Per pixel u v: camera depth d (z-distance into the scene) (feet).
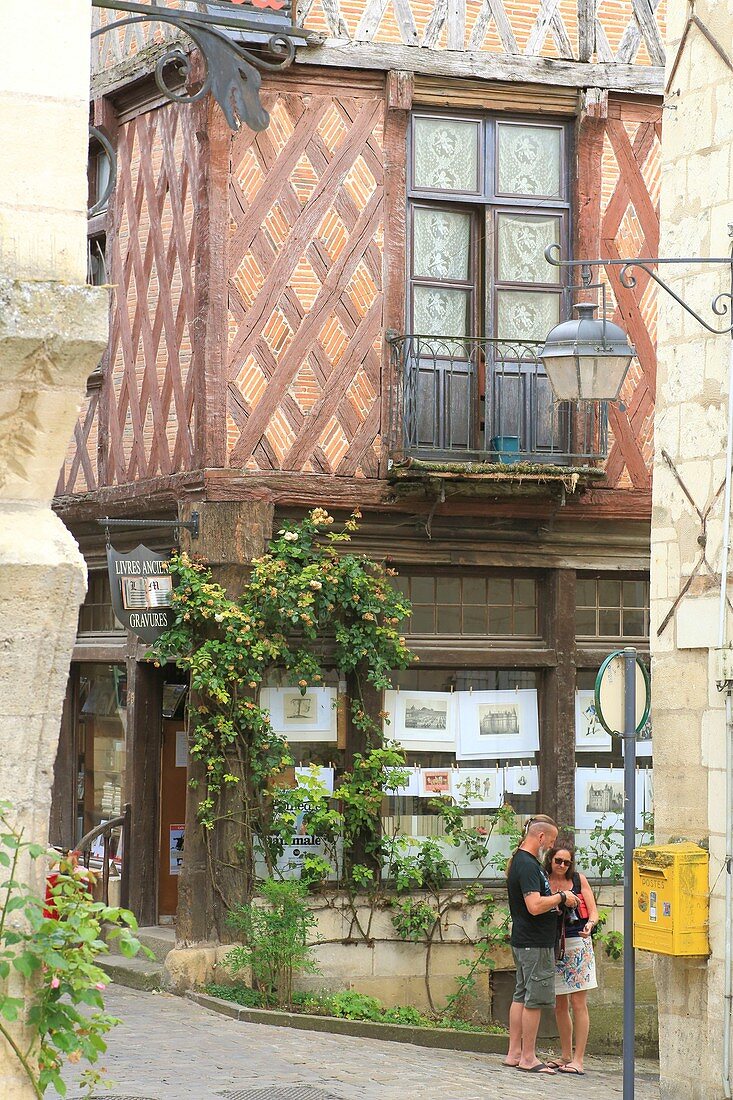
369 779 40.01
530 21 42.06
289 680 39.86
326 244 40.22
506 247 42.32
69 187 13.58
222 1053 31.27
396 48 40.70
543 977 33.14
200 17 22.82
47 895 13.62
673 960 28.37
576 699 42.96
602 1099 29.50
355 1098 27.45
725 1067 26.66
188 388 39.78
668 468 29.58
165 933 40.83
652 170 43.21
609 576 43.55
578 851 42.50
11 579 13.07
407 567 41.60
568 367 31.89
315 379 39.93
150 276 41.91
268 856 39.17
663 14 43.24
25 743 13.23
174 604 38.70
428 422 41.19
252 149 39.63
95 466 44.75
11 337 12.91
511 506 41.55
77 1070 28.66
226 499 38.86
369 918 39.96
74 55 13.61
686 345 29.22
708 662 28.17
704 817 28.02
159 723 43.29
